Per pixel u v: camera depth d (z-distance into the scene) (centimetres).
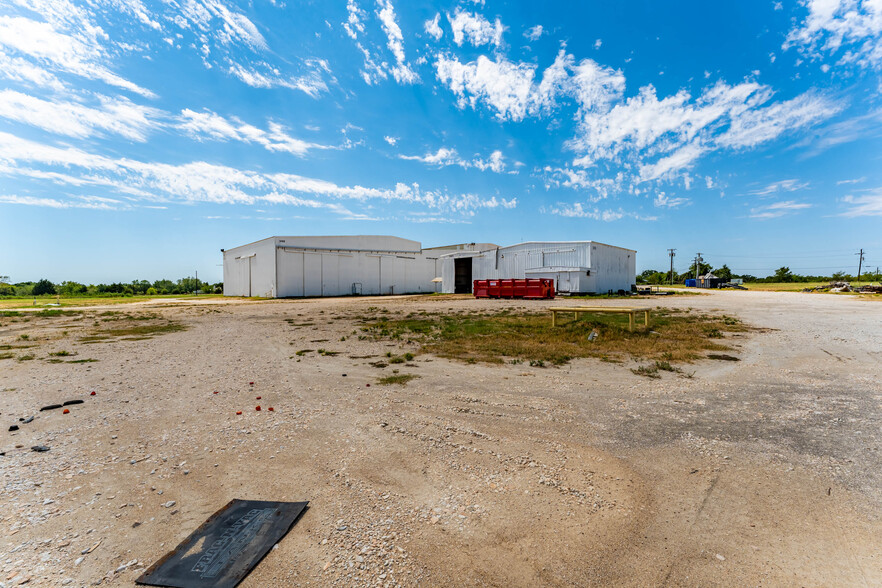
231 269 4325
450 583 198
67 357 795
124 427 416
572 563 212
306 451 354
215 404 492
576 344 858
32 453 354
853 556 212
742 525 241
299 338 1026
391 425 415
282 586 197
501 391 534
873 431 379
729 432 384
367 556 218
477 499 274
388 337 1005
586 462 328
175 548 226
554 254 3002
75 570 208
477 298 2725
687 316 1343
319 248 3591
